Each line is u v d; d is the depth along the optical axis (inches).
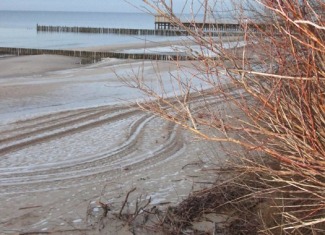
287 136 109.2
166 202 192.5
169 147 298.0
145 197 202.2
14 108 459.5
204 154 263.1
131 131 345.7
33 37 2037.4
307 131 101.9
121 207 190.5
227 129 136.7
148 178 233.6
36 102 488.7
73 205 200.8
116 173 249.8
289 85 108.4
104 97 506.3
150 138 323.9
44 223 181.9
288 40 108.3
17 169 264.8
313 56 95.3
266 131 114.3
